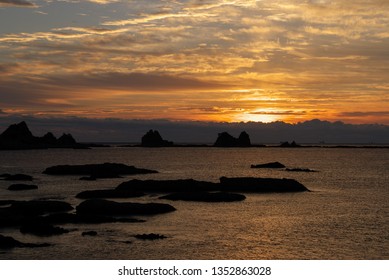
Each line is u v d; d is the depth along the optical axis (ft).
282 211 180.65
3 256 112.37
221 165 497.05
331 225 154.10
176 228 145.79
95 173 326.44
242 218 164.35
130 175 348.18
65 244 123.13
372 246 126.72
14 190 240.94
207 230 143.84
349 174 372.17
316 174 372.17
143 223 151.64
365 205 199.11
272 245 127.24
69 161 565.53
